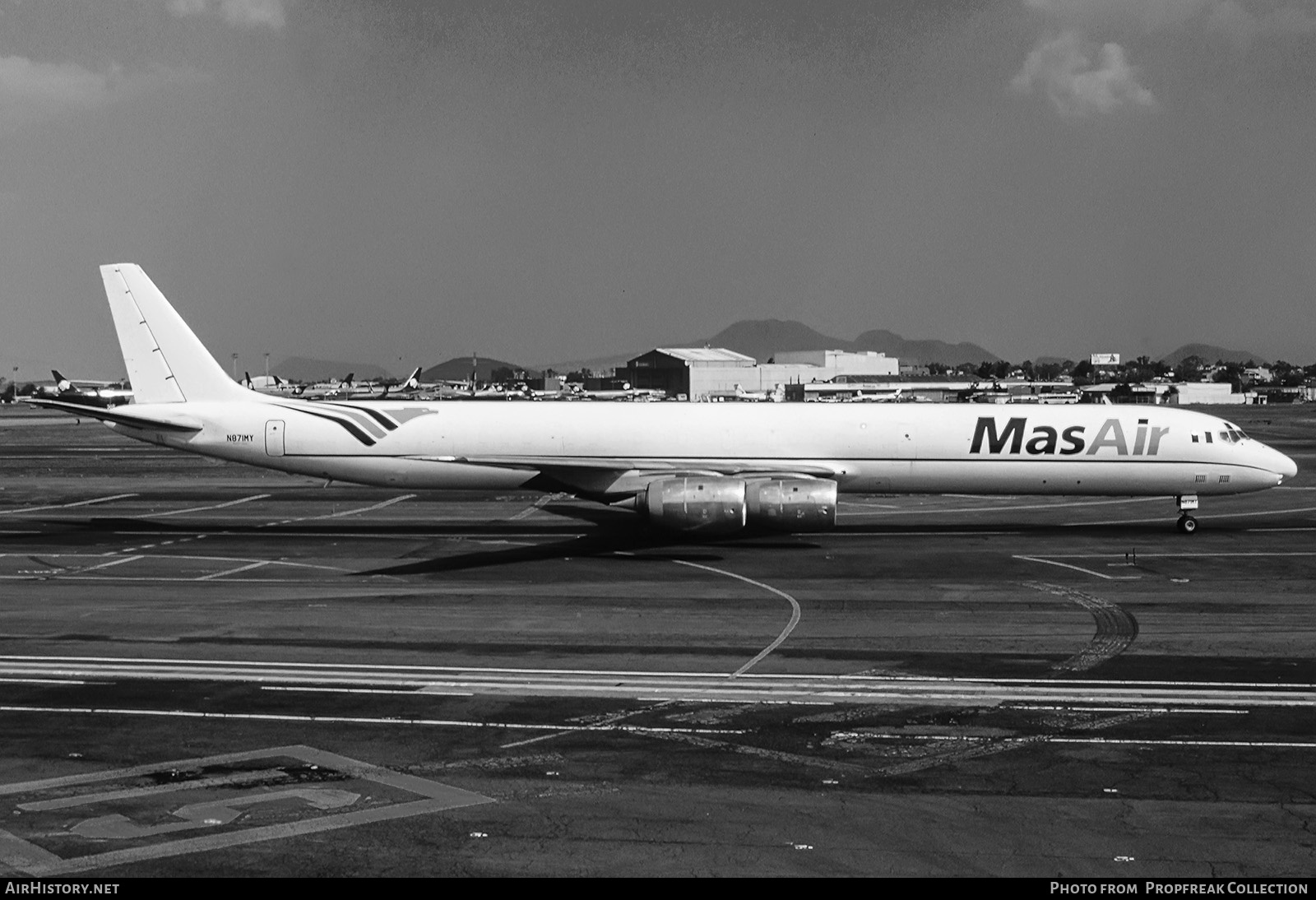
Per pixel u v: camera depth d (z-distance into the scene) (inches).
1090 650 1247.5
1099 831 757.9
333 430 2126.0
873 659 1213.7
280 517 2402.8
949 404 2161.7
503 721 1000.9
